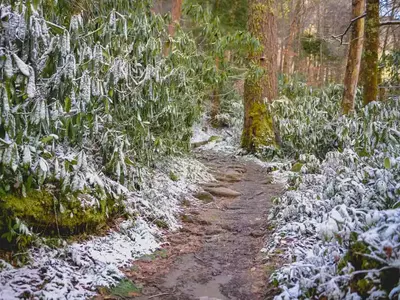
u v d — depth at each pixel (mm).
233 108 10336
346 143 4457
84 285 2352
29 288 2133
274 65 7590
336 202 2959
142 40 3490
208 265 2898
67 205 2795
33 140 2289
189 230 3646
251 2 7418
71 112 2449
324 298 1956
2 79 1869
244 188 5238
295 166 6066
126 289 2447
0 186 2346
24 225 2367
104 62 2645
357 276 1810
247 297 2414
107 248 2883
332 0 14555
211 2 9000
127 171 3621
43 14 2516
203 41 4895
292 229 3158
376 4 4496
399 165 2783
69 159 2664
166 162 5086
